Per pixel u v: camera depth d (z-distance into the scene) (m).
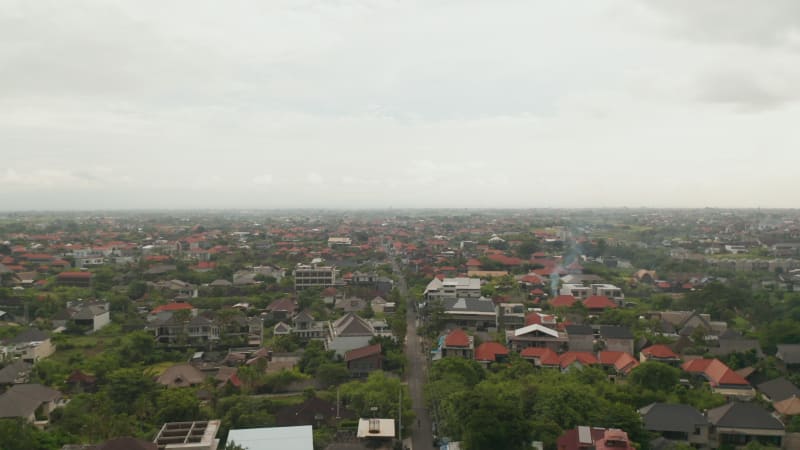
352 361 103.56
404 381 101.12
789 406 81.56
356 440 75.19
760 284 186.50
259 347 122.25
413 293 180.62
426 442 77.25
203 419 80.81
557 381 90.06
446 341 109.12
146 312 150.75
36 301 150.38
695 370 98.75
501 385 87.50
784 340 112.81
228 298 166.12
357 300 160.88
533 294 168.75
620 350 112.50
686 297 154.00
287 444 68.88
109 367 102.06
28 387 84.50
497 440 67.62
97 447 64.12
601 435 68.00
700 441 74.06
